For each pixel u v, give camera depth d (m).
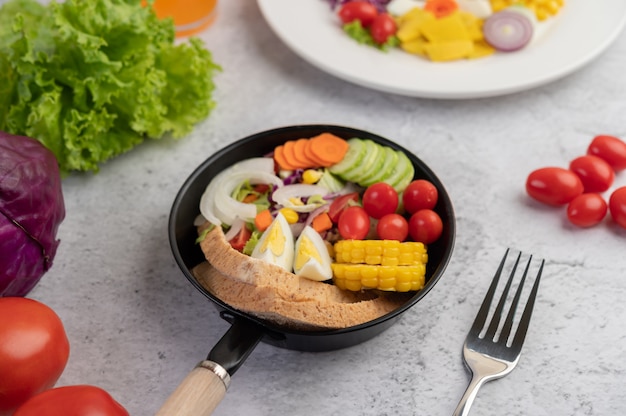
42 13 0.75
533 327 0.66
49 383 0.60
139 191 0.76
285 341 0.62
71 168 0.75
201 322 0.67
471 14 0.87
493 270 0.69
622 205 0.71
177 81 0.78
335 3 0.88
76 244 0.72
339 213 0.68
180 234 0.66
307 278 0.63
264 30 0.91
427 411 0.61
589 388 0.62
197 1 0.90
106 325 0.67
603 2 0.88
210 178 0.70
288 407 0.62
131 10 0.75
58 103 0.73
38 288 0.69
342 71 0.81
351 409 0.62
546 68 0.82
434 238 0.66
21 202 0.63
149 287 0.69
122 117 0.76
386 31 0.84
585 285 0.68
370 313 0.62
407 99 0.84
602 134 0.80
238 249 0.67
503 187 0.76
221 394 0.57
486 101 0.83
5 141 0.65
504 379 0.63
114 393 0.63
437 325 0.66
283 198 0.69
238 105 0.83
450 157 0.78
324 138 0.71
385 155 0.70
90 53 0.71
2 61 0.72
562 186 0.72
